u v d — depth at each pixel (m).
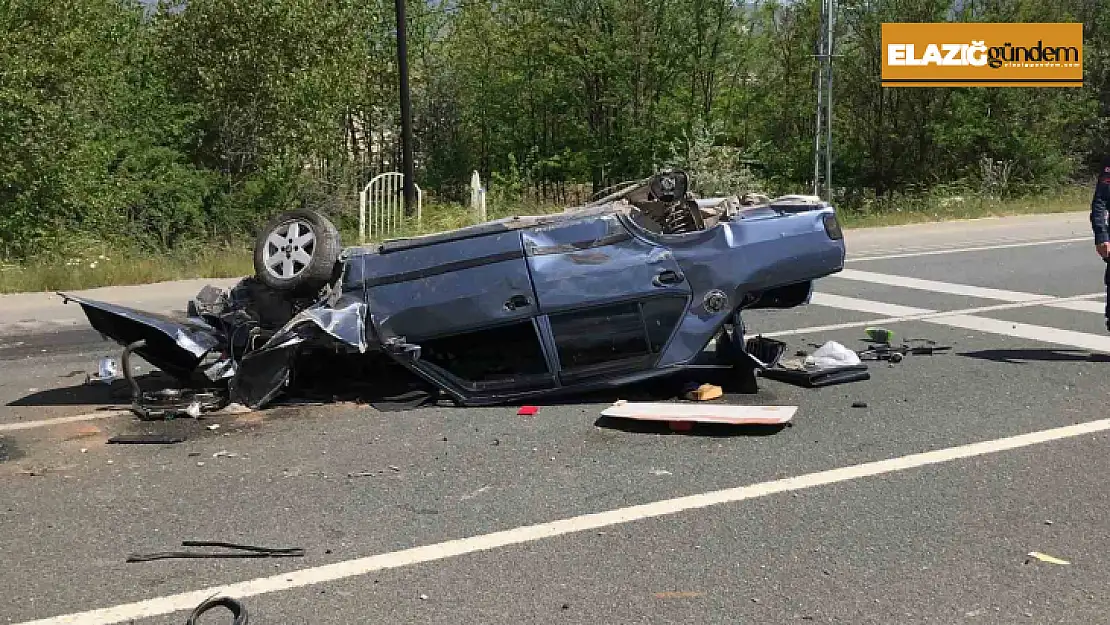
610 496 4.90
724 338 6.92
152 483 5.22
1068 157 29.69
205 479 5.26
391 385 7.04
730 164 24.72
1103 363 7.60
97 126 18.91
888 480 5.06
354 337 6.36
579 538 4.39
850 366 7.20
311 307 6.53
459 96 27.83
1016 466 5.25
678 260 6.51
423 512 4.74
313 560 4.22
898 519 4.55
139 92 21.44
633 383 6.62
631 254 6.48
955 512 4.62
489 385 6.57
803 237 6.61
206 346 6.70
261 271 6.82
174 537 4.49
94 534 4.54
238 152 22.38
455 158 27.70
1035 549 4.21
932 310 10.14
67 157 17.16
